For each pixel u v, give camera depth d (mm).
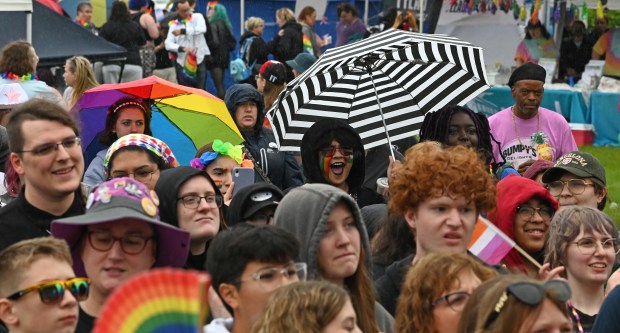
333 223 9875
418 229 10562
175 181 11469
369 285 10031
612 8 39094
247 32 38781
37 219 11086
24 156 10945
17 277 8891
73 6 44250
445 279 8594
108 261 9680
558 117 19422
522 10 38344
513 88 19312
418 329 8703
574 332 10914
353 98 16984
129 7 40219
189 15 39781
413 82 17125
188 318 6480
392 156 15383
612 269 12969
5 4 27141
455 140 14945
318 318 7918
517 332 7422
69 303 8961
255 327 8133
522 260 12688
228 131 18234
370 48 16641
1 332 9273
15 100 20250
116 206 9773
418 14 39781
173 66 39719
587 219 11781
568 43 39156
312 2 44750
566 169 14336
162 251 9898
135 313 6461
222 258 8969
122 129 16406
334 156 14500
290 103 16953
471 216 10500
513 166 18578
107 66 36000
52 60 29344
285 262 8914
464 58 17266
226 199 14492
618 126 38438
